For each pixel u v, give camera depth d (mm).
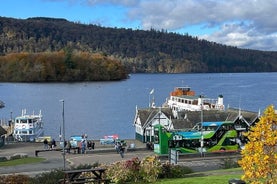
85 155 59312
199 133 60156
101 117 130750
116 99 192125
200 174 34594
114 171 30031
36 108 155875
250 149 19156
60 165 49969
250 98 194125
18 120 86625
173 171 31859
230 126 61688
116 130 106938
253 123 63438
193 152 59188
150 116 75312
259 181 20016
